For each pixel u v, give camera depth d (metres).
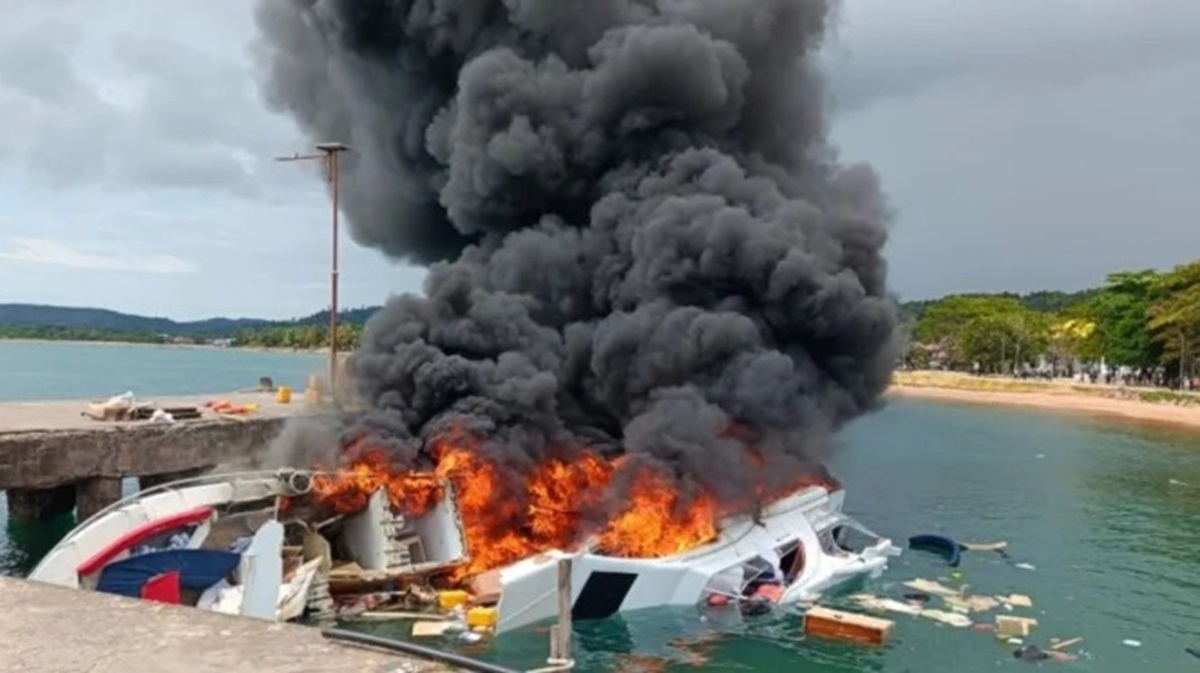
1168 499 39.09
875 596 22.94
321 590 19.70
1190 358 100.12
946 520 33.62
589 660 17.91
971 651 19.00
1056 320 138.00
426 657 6.48
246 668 6.25
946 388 126.25
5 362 163.75
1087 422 79.25
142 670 6.20
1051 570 26.22
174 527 18.97
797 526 25.06
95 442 26.56
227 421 30.64
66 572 16.83
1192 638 20.30
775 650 18.70
